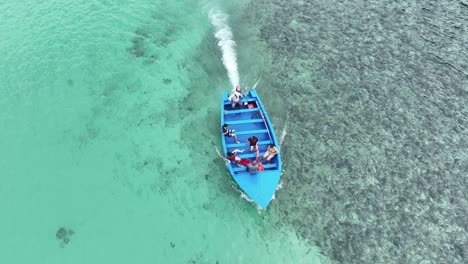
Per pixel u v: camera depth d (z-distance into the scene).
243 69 21.84
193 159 17.47
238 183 15.23
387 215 15.28
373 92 20.33
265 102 19.84
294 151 17.50
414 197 15.84
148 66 22.25
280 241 14.70
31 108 19.58
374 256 14.18
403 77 21.11
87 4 26.30
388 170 16.80
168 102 20.16
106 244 14.76
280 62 22.19
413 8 26.00
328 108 19.53
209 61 22.45
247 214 15.44
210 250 14.61
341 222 15.11
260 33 24.22
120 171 17.16
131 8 26.23
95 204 15.98
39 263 14.20
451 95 20.16
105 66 22.03
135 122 19.19
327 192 16.03
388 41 23.39
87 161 17.53
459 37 23.61
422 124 18.72
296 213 15.38
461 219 15.16
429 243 14.49
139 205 15.97
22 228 15.18
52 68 21.59
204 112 19.52
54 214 15.66
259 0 26.88
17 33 23.39
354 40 23.52
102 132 18.72
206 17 25.64
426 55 22.42
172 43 23.77
